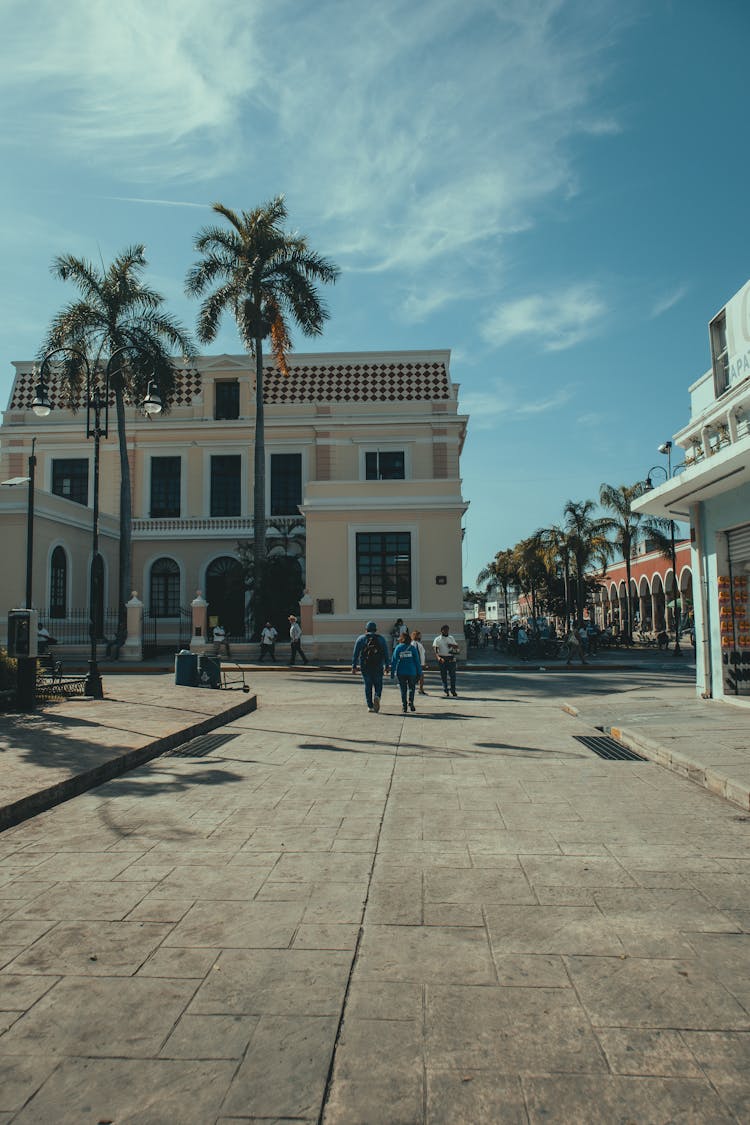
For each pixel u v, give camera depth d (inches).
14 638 484.1
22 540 1063.0
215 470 1405.0
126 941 154.7
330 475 1371.8
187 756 371.2
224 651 1067.9
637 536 1811.0
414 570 1091.9
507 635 1515.7
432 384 1393.9
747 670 531.2
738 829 235.8
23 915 169.0
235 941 154.5
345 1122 98.3
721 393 495.8
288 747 396.8
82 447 1390.3
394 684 797.2
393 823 245.1
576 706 553.0
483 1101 102.2
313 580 1098.1
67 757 328.5
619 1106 101.0
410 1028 120.6
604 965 142.6
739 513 498.9
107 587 1323.8
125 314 1152.2
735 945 151.0
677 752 333.1
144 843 224.5
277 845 221.8
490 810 261.3
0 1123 98.2
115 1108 101.5
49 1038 118.5
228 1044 116.4
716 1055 112.4
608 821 245.9
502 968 141.7
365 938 155.6
